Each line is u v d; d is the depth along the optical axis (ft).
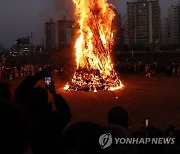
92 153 8.52
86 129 8.69
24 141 5.75
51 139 10.73
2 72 166.71
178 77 150.61
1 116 5.69
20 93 13.05
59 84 119.24
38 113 11.41
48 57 359.87
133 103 70.18
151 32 516.73
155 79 139.44
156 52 358.84
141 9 519.19
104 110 61.52
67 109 13.09
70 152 8.25
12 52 611.47
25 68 177.99
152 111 59.57
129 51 372.38
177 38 619.67
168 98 77.25
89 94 87.35
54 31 577.02
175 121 49.96
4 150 5.57
